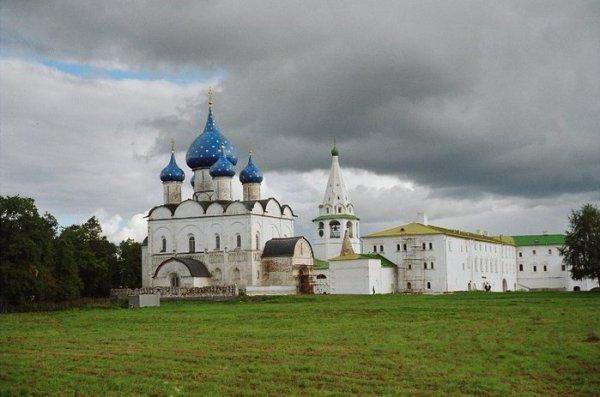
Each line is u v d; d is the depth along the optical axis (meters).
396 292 162.00
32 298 121.44
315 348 49.44
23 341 59.00
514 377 37.72
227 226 149.75
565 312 71.94
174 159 160.88
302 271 149.75
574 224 125.31
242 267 147.62
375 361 43.06
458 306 85.00
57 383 39.16
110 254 159.12
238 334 60.28
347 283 149.50
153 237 155.12
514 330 57.22
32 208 116.19
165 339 57.78
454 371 39.50
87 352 50.62
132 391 36.72
